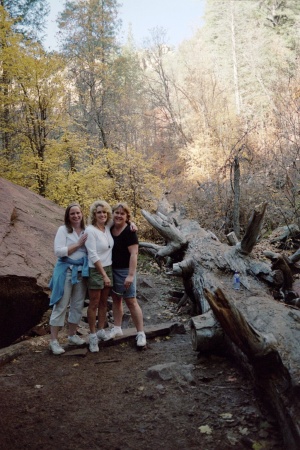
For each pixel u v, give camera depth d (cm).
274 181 1366
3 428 333
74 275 500
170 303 799
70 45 1906
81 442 313
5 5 1862
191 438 310
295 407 289
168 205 1451
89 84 1772
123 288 525
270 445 294
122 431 326
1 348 541
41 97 1105
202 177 1861
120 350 510
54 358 486
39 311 568
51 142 1127
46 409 365
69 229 509
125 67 2500
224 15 3291
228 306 346
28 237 684
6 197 802
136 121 2458
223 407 351
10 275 526
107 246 509
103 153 1285
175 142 2500
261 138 1669
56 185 1098
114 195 1334
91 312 504
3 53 1051
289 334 361
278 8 3228
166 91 2688
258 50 2777
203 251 732
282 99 1661
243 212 1291
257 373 346
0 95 1061
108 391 396
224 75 3056
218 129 2159
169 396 378
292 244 1077
